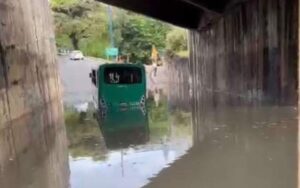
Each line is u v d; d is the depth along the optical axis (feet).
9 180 30.83
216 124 55.06
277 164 32.81
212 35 106.11
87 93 123.95
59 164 35.76
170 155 38.19
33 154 40.16
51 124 62.64
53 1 205.46
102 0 97.55
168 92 127.13
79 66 169.58
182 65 150.30
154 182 29.43
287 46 60.39
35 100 52.70
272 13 65.41
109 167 34.24
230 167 32.81
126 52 196.44
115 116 70.90
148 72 170.81
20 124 42.06
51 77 74.18
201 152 38.45
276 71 64.64
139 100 79.87
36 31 63.21
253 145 39.96
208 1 89.25
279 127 48.06
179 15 110.63
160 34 197.06
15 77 43.75
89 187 28.78
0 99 36.01
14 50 45.37
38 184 29.60
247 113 61.57
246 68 79.30
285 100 61.67
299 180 11.02
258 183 28.45
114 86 78.43
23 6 54.29
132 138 48.85
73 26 208.44
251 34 75.87
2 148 33.55
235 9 84.48
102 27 213.05
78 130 56.54
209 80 111.86
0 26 40.70
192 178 30.19
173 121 62.13
